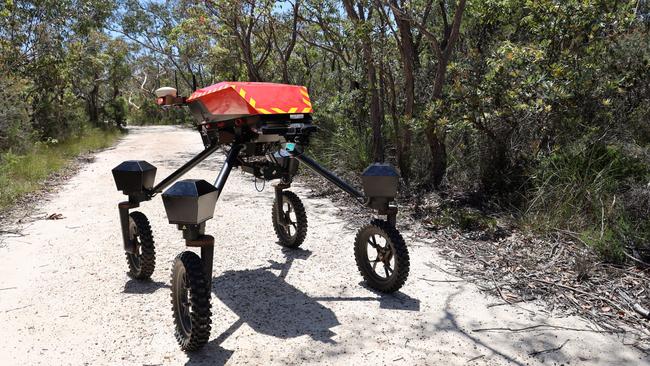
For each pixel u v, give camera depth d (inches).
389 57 351.6
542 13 271.6
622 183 226.1
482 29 357.4
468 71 292.5
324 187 339.6
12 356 128.0
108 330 141.5
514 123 267.4
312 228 243.1
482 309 154.0
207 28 650.2
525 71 260.5
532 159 265.7
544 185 237.6
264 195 320.2
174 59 1341.0
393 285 159.2
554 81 250.4
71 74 799.1
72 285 172.7
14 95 538.6
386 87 388.2
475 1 323.6
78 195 331.9
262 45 708.7
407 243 216.7
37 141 563.2
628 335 138.1
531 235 212.7
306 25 611.2
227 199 308.0
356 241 169.6
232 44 787.4
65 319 147.9
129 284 173.5
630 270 177.2
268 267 190.4
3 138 469.4
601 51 269.0
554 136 270.7
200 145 753.6
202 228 130.4
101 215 272.2
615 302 156.4
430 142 298.4
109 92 1443.2
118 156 589.3
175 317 134.0
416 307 155.6
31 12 636.7
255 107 150.8
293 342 135.2
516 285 170.1
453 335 138.6
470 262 192.1
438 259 196.4
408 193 298.4
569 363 125.0
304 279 178.2
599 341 135.0
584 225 213.0
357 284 173.5
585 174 227.9
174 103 172.9
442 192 294.0
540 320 146.9
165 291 167.5
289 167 188.1
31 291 167.9
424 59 410.6
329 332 140.4
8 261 197.8
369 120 414.0
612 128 259.3
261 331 141.3
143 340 135.9
